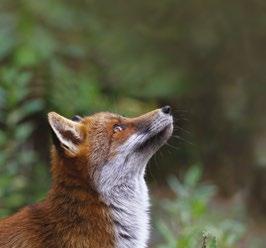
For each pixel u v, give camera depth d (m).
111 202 9.15
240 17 17.00
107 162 9.19
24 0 17.48
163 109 9.48
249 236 15.78
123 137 9.27
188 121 17.56
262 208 16.86
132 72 17.62
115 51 17.80
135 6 17.53
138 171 9.34
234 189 17.20
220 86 17.41
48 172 15.83
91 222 9.02
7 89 13.80
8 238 8.81
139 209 9.33
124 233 9.20
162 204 16.47
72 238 8.91
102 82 17.84
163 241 14.90
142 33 17.59
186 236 10.48
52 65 16.91
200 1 17.06
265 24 16.97
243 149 17.31
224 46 17.23
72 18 17.78
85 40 18.05
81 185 9.08
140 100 17.72
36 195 15.02
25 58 16.70
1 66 16.86
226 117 17.33
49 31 17.62
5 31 16.94
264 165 16.88
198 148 17.56
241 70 17.25
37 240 8.80
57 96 16.58
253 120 17.17
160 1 17.30
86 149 9.16
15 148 14.16
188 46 17.34
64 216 8.98
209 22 17.16
